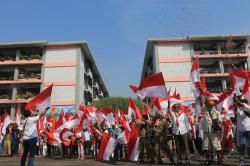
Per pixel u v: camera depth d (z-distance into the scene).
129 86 13.02
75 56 52.03
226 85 51.00
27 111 9.88
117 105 44.88
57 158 18.55
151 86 12.20
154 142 13.05
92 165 12.76
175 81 52.47
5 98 49.94
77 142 18.00
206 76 50.97
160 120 13.07
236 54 51.78
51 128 19.36
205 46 54.41
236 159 14.27
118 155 15.48
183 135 11.42
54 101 50.56
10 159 17.62
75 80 51.09
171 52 53.53
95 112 18.83
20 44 51.31
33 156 9.36
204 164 11.43
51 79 51.31
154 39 53.59
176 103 11.87
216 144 10.84
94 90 67.62
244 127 10.31
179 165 11.54
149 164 12.45
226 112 14.75
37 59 51.72
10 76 53.16
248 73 14.14
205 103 11.02
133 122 14.79
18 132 21.20
